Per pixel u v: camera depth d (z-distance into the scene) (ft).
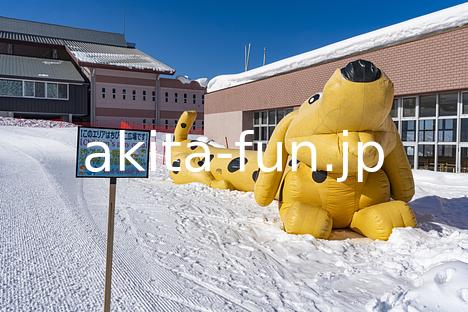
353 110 16.35
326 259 16.65
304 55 61.41
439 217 24.82
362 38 50.39
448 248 15.76
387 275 14.60
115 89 119.34
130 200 27.53
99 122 117.08
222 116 81.00
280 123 21.12
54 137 73.87
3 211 21.35
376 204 19.94
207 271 15.24
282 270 15.43
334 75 16.79
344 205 19.81
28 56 130.93
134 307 12.13
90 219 21.48
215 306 12.30
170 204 26.86
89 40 154.20
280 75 64.03
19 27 143.02
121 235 19.27
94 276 14.37
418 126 45.24
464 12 39.45
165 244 18.37
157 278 14.43
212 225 21.93
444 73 40.88
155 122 125.90
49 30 148.46
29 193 25.80
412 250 16.85
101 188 30.55
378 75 16.11
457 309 10.59
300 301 12.69
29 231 18.71
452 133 41.73
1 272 14.23
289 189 20.71
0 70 108.37
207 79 135.54
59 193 26.81
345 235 20.11
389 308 11.58
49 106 113.70
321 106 17.26
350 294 13.10
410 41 44.32
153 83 125.49
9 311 11.65
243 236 20.03
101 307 12.09
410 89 44.50
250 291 13.46
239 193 31.35
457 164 41.14
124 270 15.01
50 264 15.23
